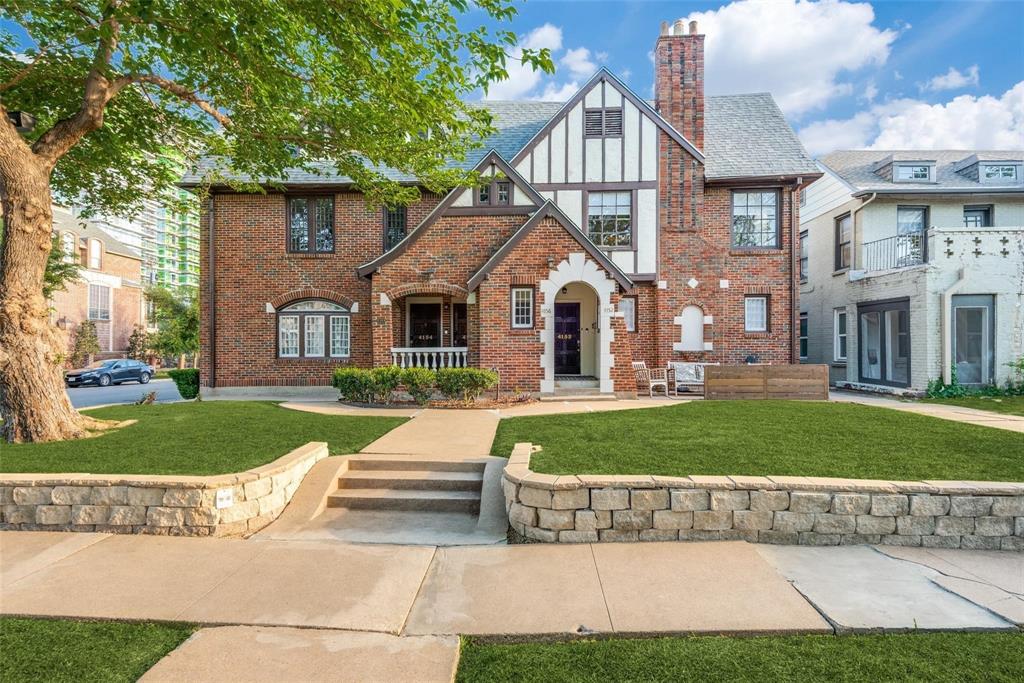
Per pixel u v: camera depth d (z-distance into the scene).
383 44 7.95
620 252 16.30
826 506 4.89
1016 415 10.72
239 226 16.39
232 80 9.77
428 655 3.13
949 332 14.42
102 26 6.86
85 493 5.25
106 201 12.04
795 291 16.48
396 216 16.59
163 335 42.34
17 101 9.52
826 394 13.08
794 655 3.10
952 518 4.85
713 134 18.12
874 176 20.12
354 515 5.89
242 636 3.34
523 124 18.72
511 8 7.64
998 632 3.36
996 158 20.08
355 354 16.39
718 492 4.98
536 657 3.12
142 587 4.02
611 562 4.49
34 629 3.41
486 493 5.99
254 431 8.31
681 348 16.53
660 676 2.91
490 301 13.72
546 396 13.55
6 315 7.34
